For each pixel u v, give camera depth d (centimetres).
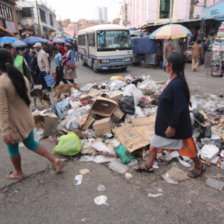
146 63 1436
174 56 224
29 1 3941
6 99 226
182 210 227
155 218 217
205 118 414
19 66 486
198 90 739
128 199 245
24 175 297
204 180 276
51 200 249
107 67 1187
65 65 818
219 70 963
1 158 345
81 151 348
